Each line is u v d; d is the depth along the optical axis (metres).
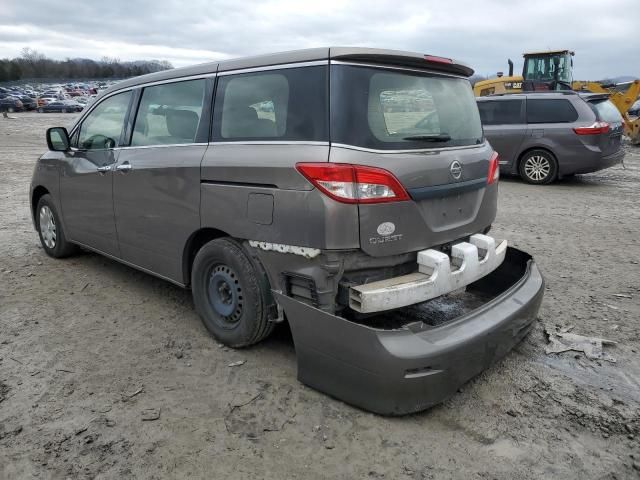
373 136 2.98
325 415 3.00
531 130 11.02
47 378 3.38
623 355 3.71
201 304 3.86
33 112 54.59
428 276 3.12
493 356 3.09
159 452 2.71
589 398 3.19
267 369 3.48
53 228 5.67
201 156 3.61
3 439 2.80
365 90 3.04
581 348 3.75
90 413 3.02
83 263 5.66
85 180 4.82
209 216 3.56
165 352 3.72
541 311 4.44
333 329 2.89
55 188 5.32
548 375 3.44
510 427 2.92
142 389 3.26
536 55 18.94
